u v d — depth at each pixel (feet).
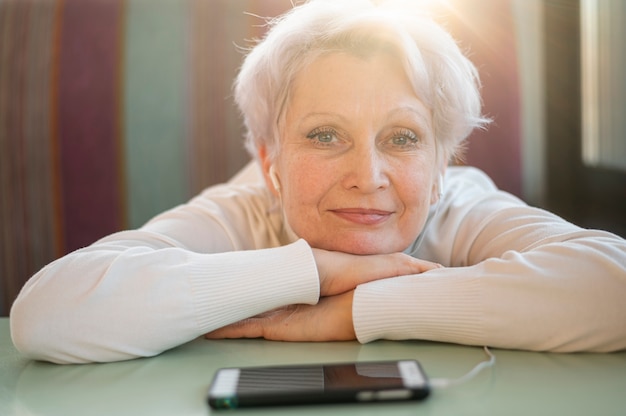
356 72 3.00
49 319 2.58
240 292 2.72
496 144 6.22
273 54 3.17
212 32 6.22
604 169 6.54
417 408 2.02
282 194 3.38
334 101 2.99
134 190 6.20
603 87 6.60
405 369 2.20
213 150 6.23
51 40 6.13
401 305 2.70
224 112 6.22
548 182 6.81
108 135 6.14
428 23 3.25
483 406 2.04
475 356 2.57
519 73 6.23
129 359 2.64
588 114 6.74
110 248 2.97
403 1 3.43
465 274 2.72
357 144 3.01
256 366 2.46
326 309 2.84
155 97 6.17
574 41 6.59
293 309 2.97
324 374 2.19
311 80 3.05
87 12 6.21
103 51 6.15
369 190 2.99
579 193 6.84
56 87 6.09
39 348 2.57
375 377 2.14
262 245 3.57
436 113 3.23
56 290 2.64
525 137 6.28
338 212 3.10
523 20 6.31
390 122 3.03
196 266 2.74
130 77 6.15
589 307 2.55
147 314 2.60
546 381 2.26
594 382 2.24
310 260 2.81
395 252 3.17
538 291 2.59
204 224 3.47
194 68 6.20
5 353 2.84
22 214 6.12
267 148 3.49
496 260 2.75
